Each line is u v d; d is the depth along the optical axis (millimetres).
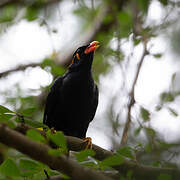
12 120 6582
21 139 5992
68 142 8672
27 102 11125
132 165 7703
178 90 10703
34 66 12492
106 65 14133
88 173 6062
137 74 11805
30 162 7066
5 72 12797
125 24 13203
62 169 6129
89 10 14508
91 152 6219
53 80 12156
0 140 5957
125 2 15531
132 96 11023
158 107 10570
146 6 12031
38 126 7344
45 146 6168
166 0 11977
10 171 6930
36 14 14336
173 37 14250
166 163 8398
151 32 12758
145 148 9305
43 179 8281
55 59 13078
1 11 15641
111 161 6438
